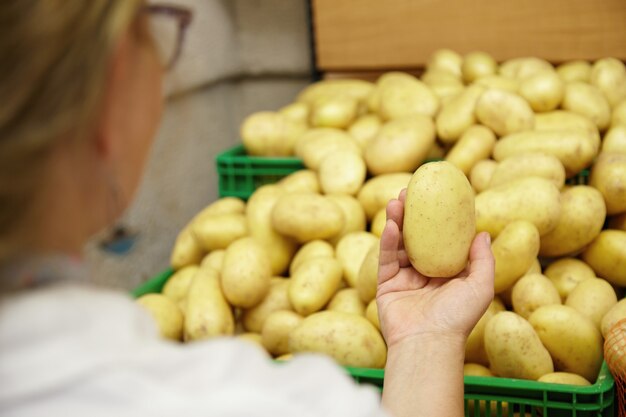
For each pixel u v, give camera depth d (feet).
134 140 1.18
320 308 3.55
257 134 4.79
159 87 1.23
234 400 1.08
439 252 2.36
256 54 6.25
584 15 5.41
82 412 1.04
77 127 1.04
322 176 4.29
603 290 3.40
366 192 4.17
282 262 4.06
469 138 4.15
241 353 1.17
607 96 4.81
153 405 1.05
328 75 6.13
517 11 5.55
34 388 1.03
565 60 5.51
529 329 2.99
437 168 2.58
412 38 5.81
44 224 1.08
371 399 1.18
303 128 4.98
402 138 4.23
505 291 3.52
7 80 0.98
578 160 3.89
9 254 1.04
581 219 3.61
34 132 0.99
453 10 5.68
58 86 1.00
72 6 0.99
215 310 3.51
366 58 5.93
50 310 1.07
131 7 1.05
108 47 1.03
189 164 5.03
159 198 4.53
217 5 5.57
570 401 2.75
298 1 6.14
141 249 4.33
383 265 2.37
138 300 3.57
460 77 5.43
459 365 2.11
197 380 1.11
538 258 3.97
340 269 3.66
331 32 5.95
